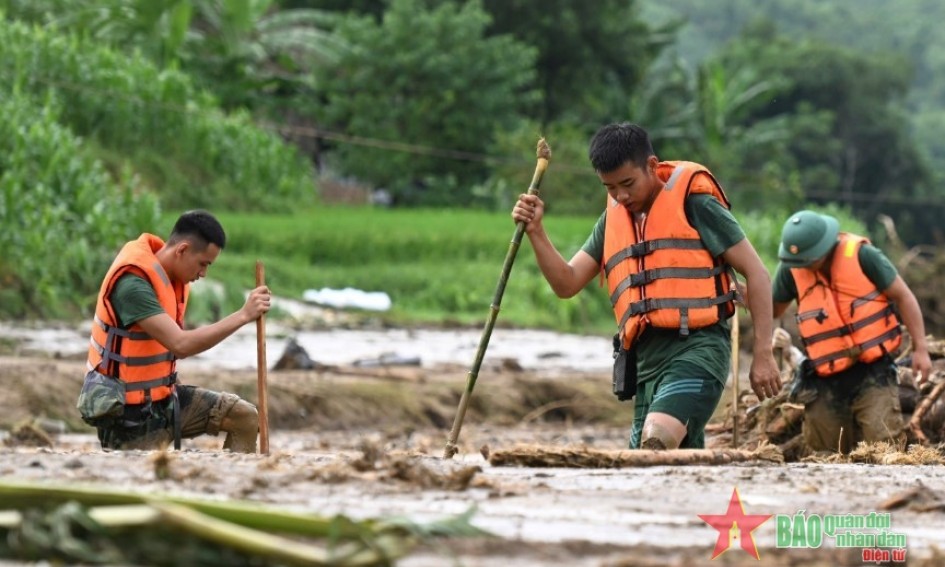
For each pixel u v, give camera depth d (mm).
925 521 12789
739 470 15789
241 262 69688
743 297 18078
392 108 116438
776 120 165000
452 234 85000
